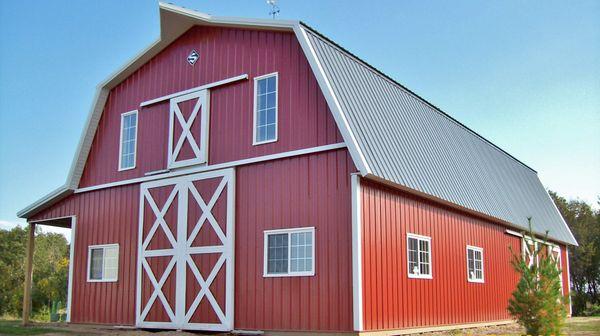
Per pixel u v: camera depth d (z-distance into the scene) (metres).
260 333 14.06
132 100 18.80
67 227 22.42
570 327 19.55
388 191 14.75
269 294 14.26
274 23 15.31
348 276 13.09
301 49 14.99
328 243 13.54
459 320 17.94
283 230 14.31
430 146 18.50
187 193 16.42
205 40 17.17
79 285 18.86
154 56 18.45
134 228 17.66
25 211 20.17
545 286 14.31
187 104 17.06
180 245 16.22
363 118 14.78
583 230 41.16
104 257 18.39
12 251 52.53
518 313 14.36
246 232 15.02
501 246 22.41
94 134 19.72
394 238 14.70
